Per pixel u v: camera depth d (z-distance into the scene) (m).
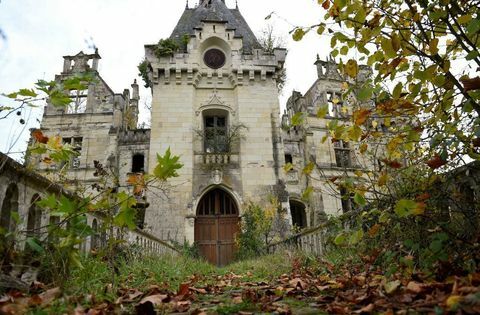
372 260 4.02
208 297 3.80
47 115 23.27
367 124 3.85
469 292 2.05
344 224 6.48
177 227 18.16
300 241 10.35
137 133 22.48
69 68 24.91
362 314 2.30
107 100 23.81
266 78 21.69
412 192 3.72
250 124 20.69
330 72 25.64
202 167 19.70
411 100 3.14
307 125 23.34
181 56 21.08
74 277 3.42
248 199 19.23
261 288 4.18
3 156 3.06
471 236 3.20
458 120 2.96
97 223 5.50
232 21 25.48
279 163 20.08
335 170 22.45
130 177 3.09
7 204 3.45
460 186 3.81
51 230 2.82
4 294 2.53
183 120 20.22
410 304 2.32
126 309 2.69
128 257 6.37
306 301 3.13
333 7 3.08
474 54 2.70
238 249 18.02
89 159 22.22
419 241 3.52
